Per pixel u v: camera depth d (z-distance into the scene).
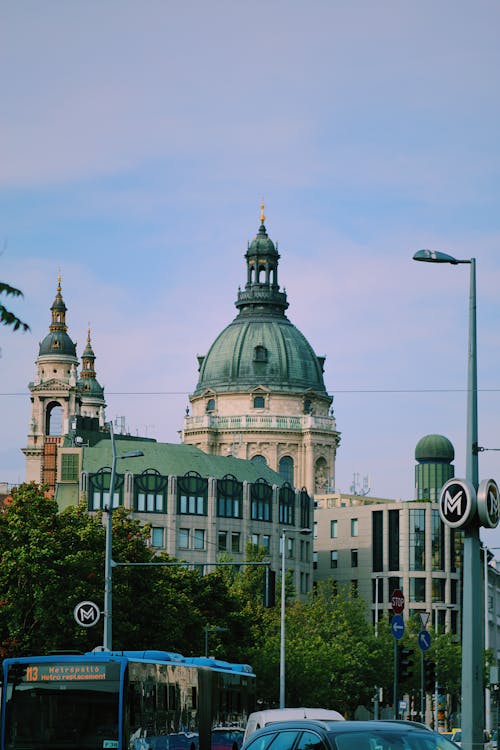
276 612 181.75
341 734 30.45
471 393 52.09
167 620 121.06
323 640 163.75
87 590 110.56
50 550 109.50
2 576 109.56
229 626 142.12
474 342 52.78
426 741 30.45
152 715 56.38
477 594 49.38
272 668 148.50
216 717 68.44
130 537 122.19
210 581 141.00
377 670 167.00
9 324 26.98
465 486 49.41
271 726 32.22
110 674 52.72
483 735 48.72
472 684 48.62
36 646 109.38
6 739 52.62
